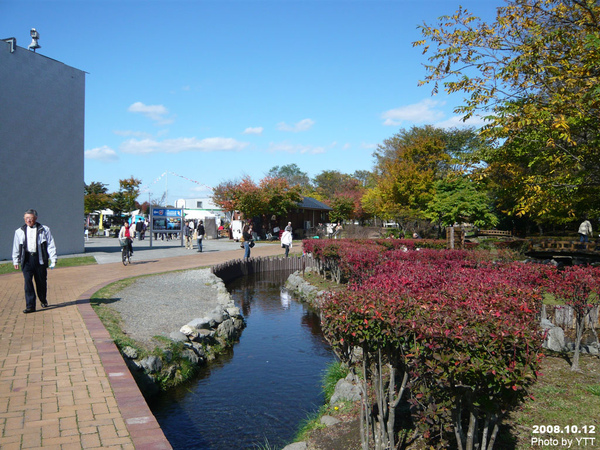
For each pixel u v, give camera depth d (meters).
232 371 7.40
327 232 41.00
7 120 17.23
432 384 3.38
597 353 6.18
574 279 5.52
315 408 5.91
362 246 14.40
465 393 3.22
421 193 35.50
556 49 8.44
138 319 8.23
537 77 8.44
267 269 20.62
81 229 20.75
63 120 19.69
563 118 7.45
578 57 8.47
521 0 8.78
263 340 9.35
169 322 8.37
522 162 10.57
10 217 17.39
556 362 5.85
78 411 3.76
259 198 35.28
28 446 3.16
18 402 3.94
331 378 6.43
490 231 28.44
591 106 7.77
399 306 3.49
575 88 8.66
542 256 13.30
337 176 85.19
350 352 3.95
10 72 17.33
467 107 8.92
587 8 7.87
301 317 11.58
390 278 5.48
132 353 6.23
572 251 12.52
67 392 4.17
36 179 18.47
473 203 28.69
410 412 4.66
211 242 33.66
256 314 12.00
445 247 20.91
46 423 3.53
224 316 9.41
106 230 43.09
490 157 9.74
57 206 19.48
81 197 20.73
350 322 3.54
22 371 4.73
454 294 4.24
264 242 34.72
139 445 3.17
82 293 10.02
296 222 42.44
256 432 5.26
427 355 3.14
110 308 8.70
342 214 50.81
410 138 55.44
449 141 52.75
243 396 6.34
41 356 5.25
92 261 17.47
